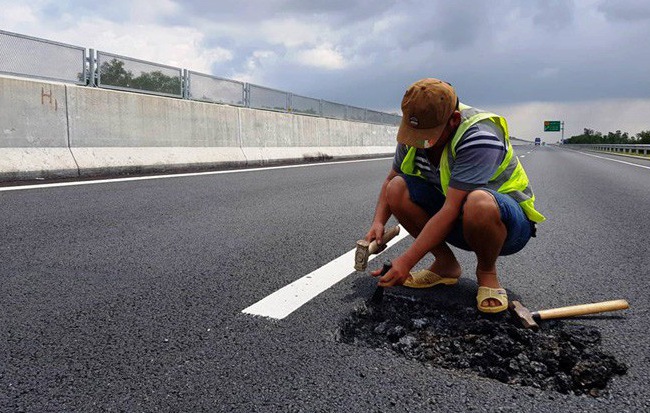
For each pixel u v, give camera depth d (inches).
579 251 142.7
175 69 372.5
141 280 101.3
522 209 88.7
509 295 99.7
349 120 722.8
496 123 84.5
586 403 58.6
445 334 77.3
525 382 63.3
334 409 55.7
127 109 312.3
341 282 104.8
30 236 134.1
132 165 307.3
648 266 125.6
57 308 84.1
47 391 57.9
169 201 205.3
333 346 72.8
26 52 261.3
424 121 77.5
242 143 439.5
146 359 66.7
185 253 124.7
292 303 90.7
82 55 294.4
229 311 85.9
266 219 177.8
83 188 226.7
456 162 80.5
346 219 184.2
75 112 275.6
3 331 74.2
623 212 227.8
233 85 447.2
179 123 360.8
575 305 91.8
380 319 83.8
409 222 100.2
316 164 497.4
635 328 82.6
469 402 58.1
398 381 62.6
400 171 99.9
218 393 58.5
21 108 246.4
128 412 54.0
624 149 1562.5
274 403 56.6
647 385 63.3
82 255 118.3
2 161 234.7
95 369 63.6
